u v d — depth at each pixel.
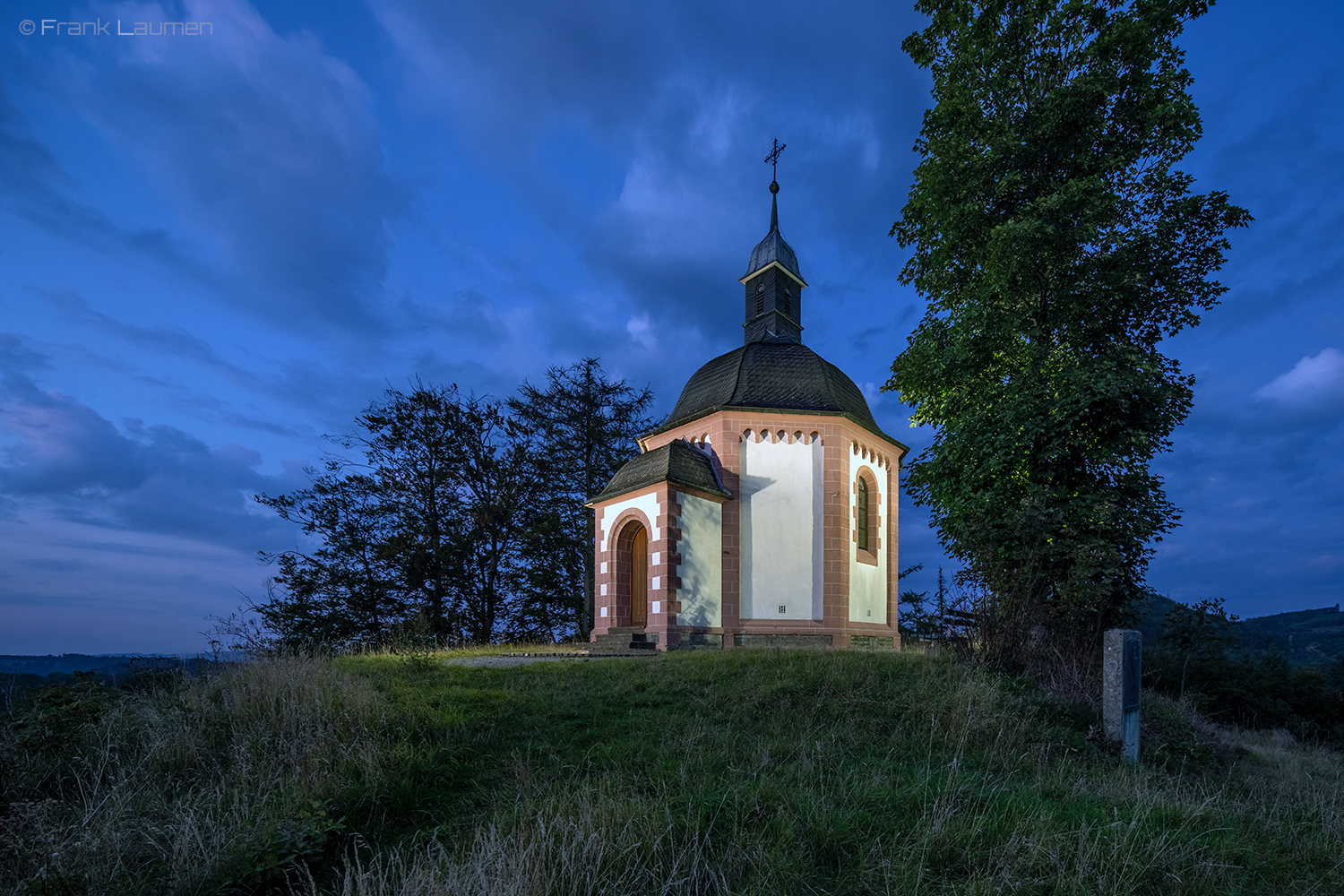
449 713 7.62
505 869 4.05
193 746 6.30
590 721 7.94
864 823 5.21
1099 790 6.71
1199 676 18.03
